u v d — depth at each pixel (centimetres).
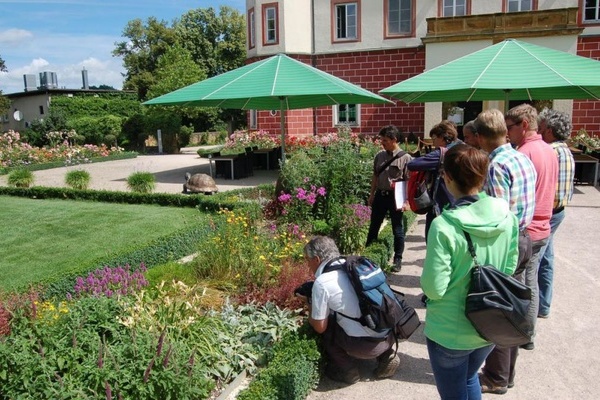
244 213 770
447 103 1975
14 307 357
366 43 2127
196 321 382
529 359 385
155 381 294
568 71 638
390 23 2095
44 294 489
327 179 816
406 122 2109
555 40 1761
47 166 1995
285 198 788
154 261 654
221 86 962
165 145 3072
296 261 582
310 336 361
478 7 1972
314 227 751
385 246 591
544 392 342
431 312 241
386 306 329
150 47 4981
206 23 4891
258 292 484
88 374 287
